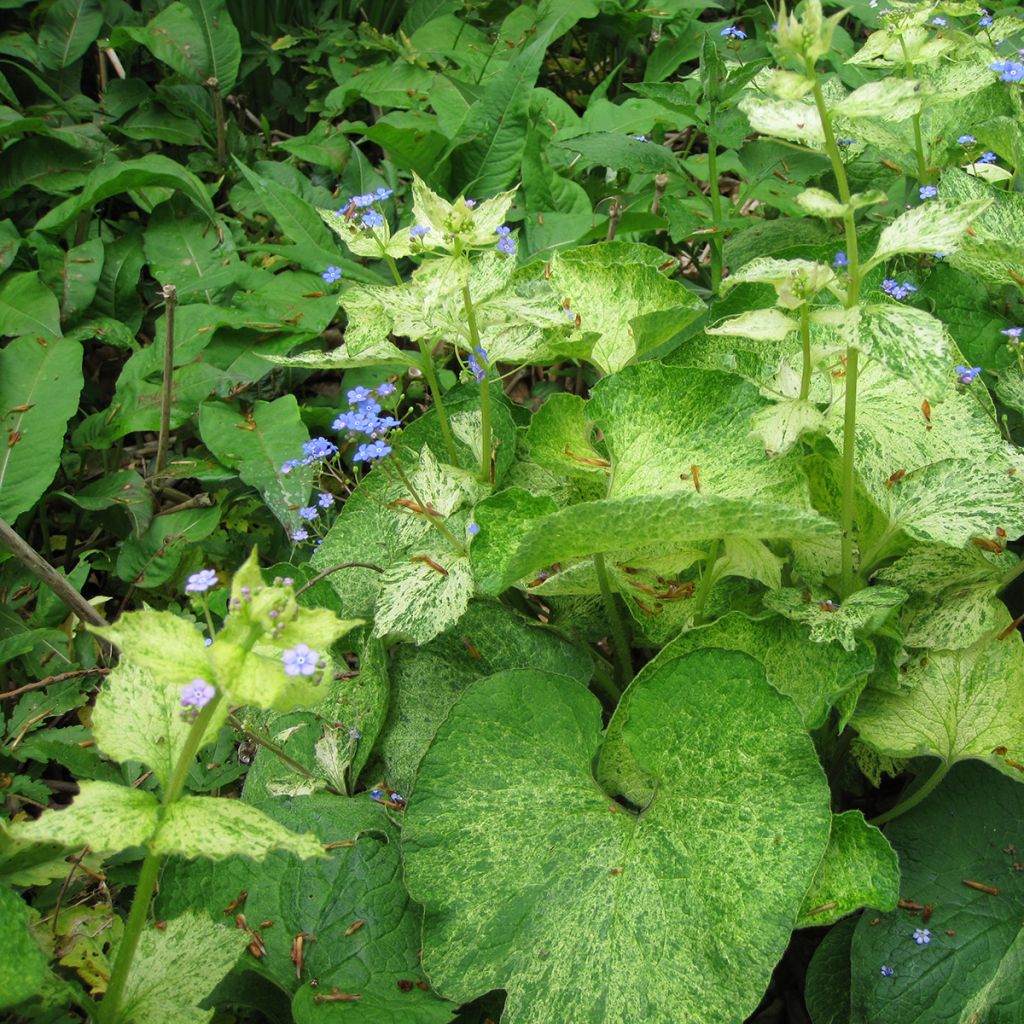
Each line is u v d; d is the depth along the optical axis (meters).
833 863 0.45
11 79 0.98
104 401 0.81
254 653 0.36
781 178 0.77
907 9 0.53
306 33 1.05
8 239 0.81
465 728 0.48
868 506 0.52
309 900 0.48
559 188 0.86
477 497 0.53
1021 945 0.45
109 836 0.36
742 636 0.49
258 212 0.90
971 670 0.49
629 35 1.06
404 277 0.84
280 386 0.78
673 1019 0.42
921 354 0.41
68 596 0.56
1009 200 0.58
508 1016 0.43
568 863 0.45
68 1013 0.45
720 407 0.50
